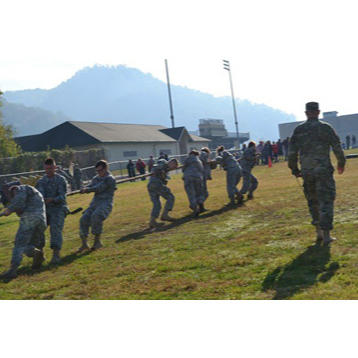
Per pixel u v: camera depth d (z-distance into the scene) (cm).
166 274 615
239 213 1082
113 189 895
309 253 621
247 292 498
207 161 1251
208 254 699
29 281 668
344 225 771
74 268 721
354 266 538
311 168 660
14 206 712
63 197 808
